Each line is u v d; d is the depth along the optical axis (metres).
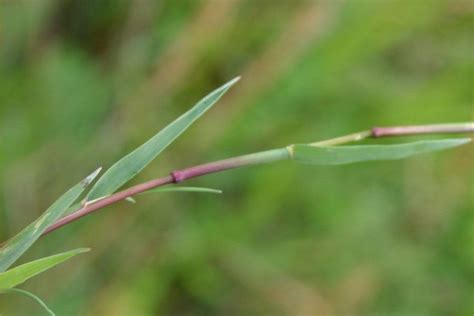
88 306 0.56
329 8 0.58
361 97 0.60
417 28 0.60
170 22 0.58
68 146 0.57
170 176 0.38
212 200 0.60
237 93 0.58
